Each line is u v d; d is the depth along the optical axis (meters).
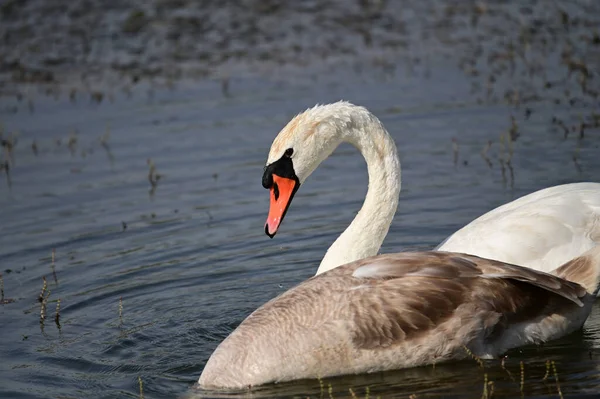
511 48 22.05
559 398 8.88
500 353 9.90
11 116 20.12
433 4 25.86
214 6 26.55
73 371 10.42
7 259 14.02
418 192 15.62
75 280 13.23
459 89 20.05
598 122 17.62
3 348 11.13
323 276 10.30
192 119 19.38
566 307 10.10
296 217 15.20
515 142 17.14
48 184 16.81
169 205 15.76
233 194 16.08
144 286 12.95
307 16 25.50
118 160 17.69
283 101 19.89
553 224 11.56
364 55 22.42
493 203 14.89
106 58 23.09
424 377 9.59
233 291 12.70
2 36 24.59
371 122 11.89
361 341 9.66
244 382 9.76
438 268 9.89
